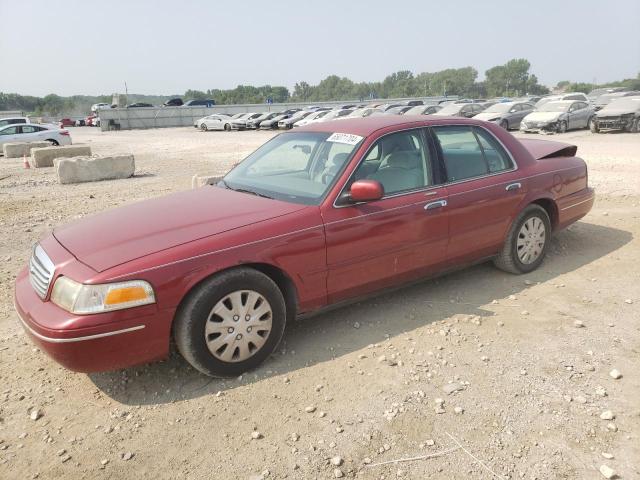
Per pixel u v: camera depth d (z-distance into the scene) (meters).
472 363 3.63
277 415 3.12
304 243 3.62
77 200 10.65
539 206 5.17
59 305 3.12
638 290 4.78
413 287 4.98
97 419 3.14
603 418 3.00
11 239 7.36
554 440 2.85
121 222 3.72
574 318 4.26
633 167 11.90
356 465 2.71
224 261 3.31
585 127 23.56
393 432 2.95
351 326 4.22
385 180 4.13
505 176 4.86
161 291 3.13
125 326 3.06
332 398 3.27
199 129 44.00
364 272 4.00
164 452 2.85
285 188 4.13
